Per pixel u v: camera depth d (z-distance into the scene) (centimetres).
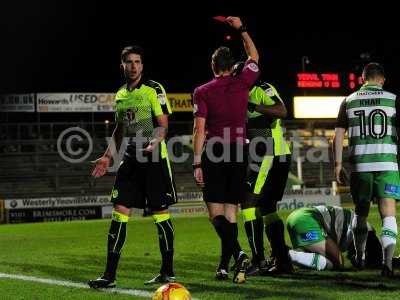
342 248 1104
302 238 1062
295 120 4462
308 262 1042
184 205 3247
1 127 4378
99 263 1287
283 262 1036
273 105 1027
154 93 953
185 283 966
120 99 970
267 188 1045
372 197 1023
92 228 2486
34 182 4147
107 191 4169
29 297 905
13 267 1250
